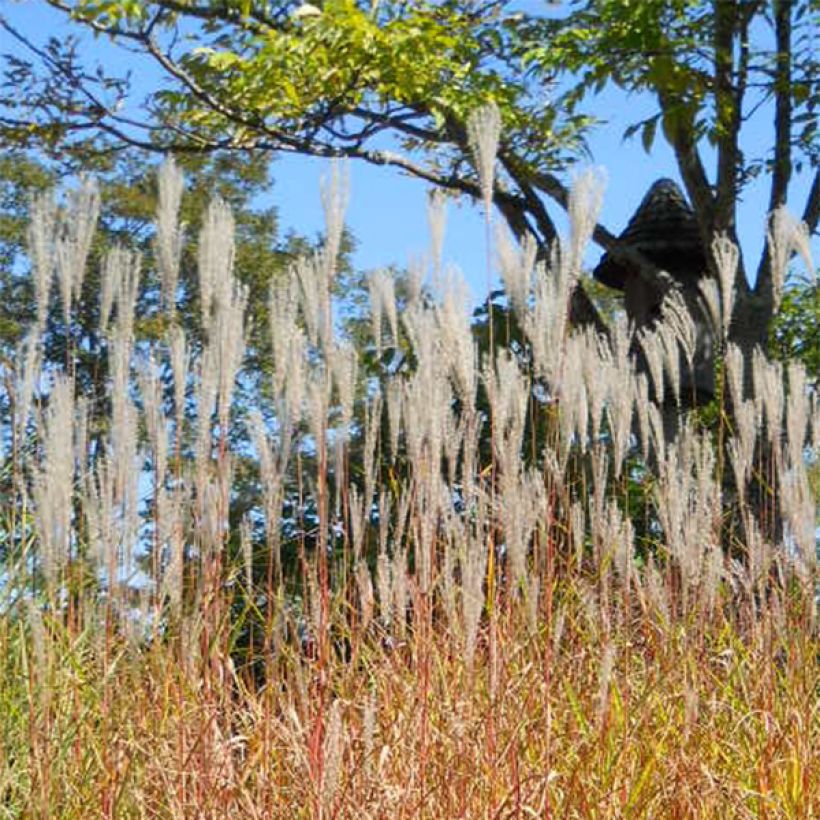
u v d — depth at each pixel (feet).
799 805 11.91
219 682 11.22
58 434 9.91
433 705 11.89
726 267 14.53
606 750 11.82
